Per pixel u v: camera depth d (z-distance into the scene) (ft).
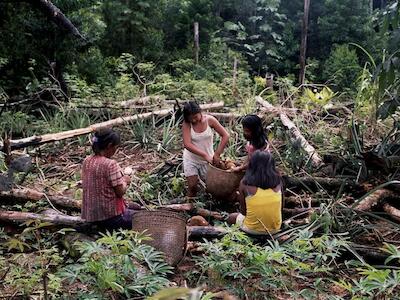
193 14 50.80
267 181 13.83
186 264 13.41
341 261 13.52
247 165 15.44
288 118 24.75
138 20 44.75
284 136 22.70
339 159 19.03
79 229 14.39
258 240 13.99
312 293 11.56
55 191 18.38
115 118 25.94
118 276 10.98
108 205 14.15
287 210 16.16
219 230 14.37
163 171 19.81
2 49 30.83
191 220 15.33
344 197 17.08
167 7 48.88
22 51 31.01
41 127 25.21
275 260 12.30
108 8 44.11
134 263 11.87
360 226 14.73
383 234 14.90
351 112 25.49
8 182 16.55
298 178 17.95
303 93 31.14
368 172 17.97
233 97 29.50
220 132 17.49
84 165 14.43
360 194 17.30
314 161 19.81
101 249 11.25
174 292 5.38
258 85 31.65
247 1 56.03
